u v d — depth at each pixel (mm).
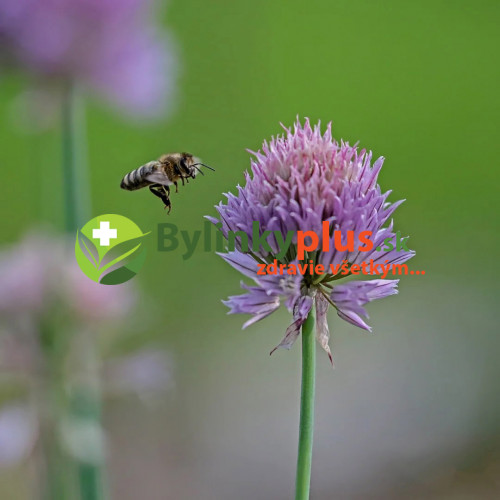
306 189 2682
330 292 2811
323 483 7688
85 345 3482
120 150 8344
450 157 10211
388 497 7668
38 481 3508
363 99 10094
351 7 10000
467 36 10305
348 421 8102
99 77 4078
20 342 3371
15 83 4105
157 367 3818
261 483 7766
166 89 4410
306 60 9789
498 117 10305
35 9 3789
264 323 8719
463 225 10039
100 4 3863
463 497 7617
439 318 9062
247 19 9375
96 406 3592
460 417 8328
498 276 9734
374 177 2785
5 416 3432
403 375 8477
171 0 8883
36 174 4844
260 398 8289
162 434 7727
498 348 8922
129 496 7332
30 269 3363
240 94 9383
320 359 8445
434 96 10250
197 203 8469
